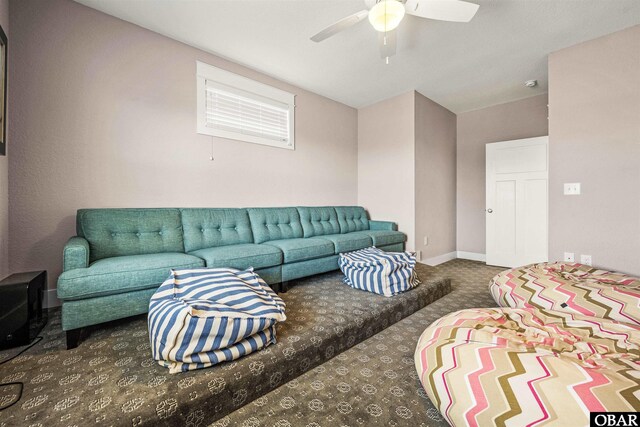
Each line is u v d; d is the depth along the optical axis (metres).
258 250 2.17
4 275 1.75
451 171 4.38
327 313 1.77
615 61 2.33
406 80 3.31
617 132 2.31
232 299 1.39
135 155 2.29
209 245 2.37
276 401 1.15
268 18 2.20
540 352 1.03
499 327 1.30
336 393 1.19
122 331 1.56
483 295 2.49
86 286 1.42
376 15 1.68
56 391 1.04
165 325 1.17
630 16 2.14
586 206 2.46
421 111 3.74
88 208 2.05
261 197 3.13
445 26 2.28
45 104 1.93
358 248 2.94
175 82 2.49
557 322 1.38
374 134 4.08
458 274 3.32
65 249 1.48
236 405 1.11
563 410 0.77
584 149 2.47
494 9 2.08
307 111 3.59
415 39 2.46
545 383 0.85
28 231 1.89
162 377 1.11
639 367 0.94
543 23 2.24
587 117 2.46
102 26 2.14
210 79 2.69
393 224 3.69
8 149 1.80
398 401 1.14
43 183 1.93
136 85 2.29
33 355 1.30
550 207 2.64
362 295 2.14
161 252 2.11
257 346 1.28
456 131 4.48
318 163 3.74
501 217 3.84
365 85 3.45
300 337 1.43
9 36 1.81
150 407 0.95
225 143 2.82
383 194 3.97
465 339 1.18
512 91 3.63
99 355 1.30
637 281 1.85
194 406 1.02
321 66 2.96
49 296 1.95
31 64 1.89
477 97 3.83
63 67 1.99
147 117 2.34
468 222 4.38
